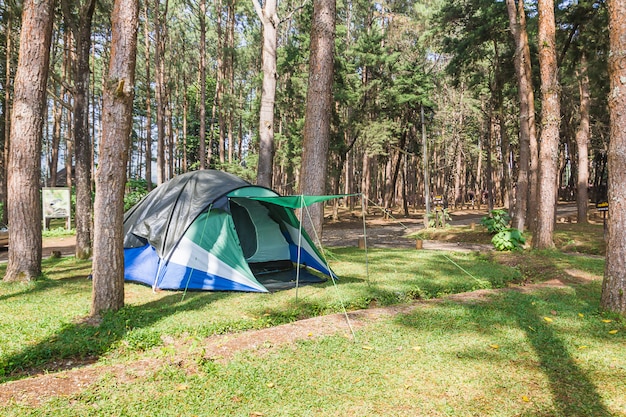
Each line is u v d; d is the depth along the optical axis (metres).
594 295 7.78
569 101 28.41
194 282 8.53
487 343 5.17
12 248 9.04
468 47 22.42
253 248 10.12
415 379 4.19
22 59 8.88
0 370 4.76
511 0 18.00
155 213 9.38
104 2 15.94
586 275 9.70
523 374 4.30
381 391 3.94
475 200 50.84
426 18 25.70
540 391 3.94
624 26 6.16
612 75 6.28
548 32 12.98
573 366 4.49
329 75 12.78
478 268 11.02
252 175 26.50
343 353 4.85
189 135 47.84
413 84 26.25
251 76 38.22
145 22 26.38
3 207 23.19
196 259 8.66
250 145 39.91
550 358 4.71
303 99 26.73
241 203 10.06
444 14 22.64
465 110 37.78
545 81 13.20
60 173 45.88
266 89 15.45
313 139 12.76
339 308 7.36
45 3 9.01
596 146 36.78
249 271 8.59
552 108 13.20
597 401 3.74
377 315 6.34
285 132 30.55
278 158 27.17
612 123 6.31
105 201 6.50
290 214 10.00
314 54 12.74
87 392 3.86
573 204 42.06
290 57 24.75
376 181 39.59
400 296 8.12
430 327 5.76
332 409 3.61
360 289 8.37
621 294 6.25
